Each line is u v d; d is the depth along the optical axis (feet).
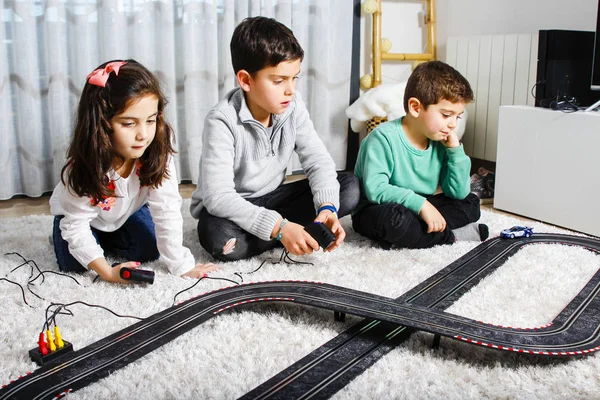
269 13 8.28
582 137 6.17
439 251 5.37
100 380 3.34
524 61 7.92
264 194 5.51
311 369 3.42
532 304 4.29
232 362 3.55
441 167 5.89
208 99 8.09
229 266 5.01
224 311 4.17
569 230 6.44
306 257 5.21
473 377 3.41
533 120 6.63
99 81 4.06
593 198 6.15
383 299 4.11
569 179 6.36
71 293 4.45
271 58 4.66
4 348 3.70
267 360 3.57
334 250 5.41
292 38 4.79
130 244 5.12
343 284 4.59
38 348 3.53
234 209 4.91
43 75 7.39
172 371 3.45
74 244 4.62
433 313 3.90
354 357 3.54
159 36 7.77
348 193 5.54
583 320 3.94
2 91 7.09
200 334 3.86
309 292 4.22
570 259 5.14
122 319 4.03
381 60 9.30
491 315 4.10
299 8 8.46
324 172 5.39
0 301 4.33
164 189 4.68
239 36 4.80
